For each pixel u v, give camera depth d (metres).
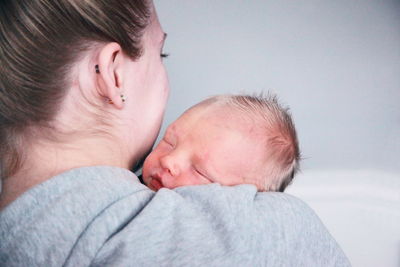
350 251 1.38
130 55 0.62
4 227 0.48
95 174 0.53
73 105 0.58
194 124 0.97
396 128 1.58
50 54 0.54
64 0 0.53
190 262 0.47
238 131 0.96
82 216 0.49
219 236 0.51
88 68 0.58
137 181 0.59
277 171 0.99
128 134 0.67
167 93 0.79
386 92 1.64
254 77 1.64
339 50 1.69
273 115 1.01
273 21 1.71
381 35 1.71
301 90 1.63
